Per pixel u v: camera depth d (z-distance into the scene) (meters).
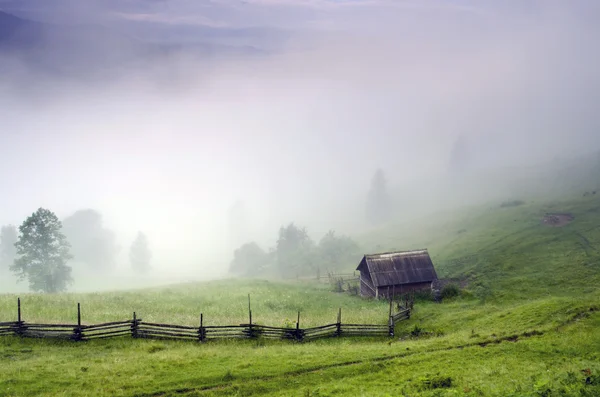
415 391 22.17
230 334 35.56
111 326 33.62
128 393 23.05
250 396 23.27
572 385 20.12
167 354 29.80
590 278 54.84
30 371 25.44
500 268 65.25
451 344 31.06
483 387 21.69
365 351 30.41
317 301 58.94
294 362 27.81
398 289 60.56
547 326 33.00
